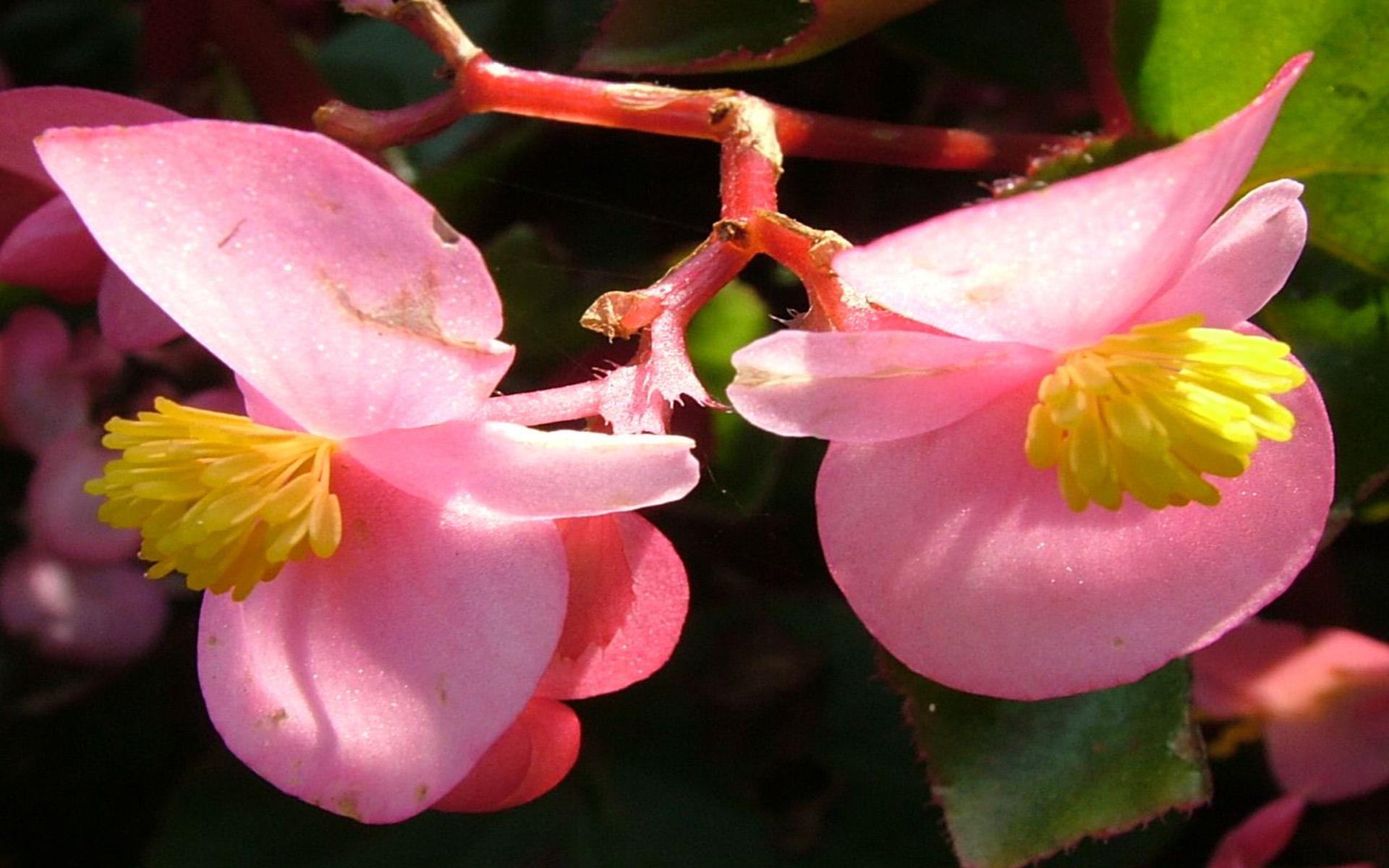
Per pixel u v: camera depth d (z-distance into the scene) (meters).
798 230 0.08
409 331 0.08
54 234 0.10
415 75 0.14
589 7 0.13
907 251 0.07
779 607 0.12
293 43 0.11
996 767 0.09
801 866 0.11
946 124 0.13
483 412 0.08
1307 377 0.08
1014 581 0.08
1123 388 0.08
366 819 0.08
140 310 0.10
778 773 0.12
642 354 0.08
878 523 0.08
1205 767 0.09
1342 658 0.11
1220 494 0.08
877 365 0.08
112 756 0.12
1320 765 0.11
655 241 0.12
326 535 0.08
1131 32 0.10
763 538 0.11
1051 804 0.09
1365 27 0.09
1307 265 0.10
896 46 0.12
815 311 0.08
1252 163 0.08
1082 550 0.08
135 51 0.15
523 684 0.08
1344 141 0.10
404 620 0.08
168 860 0.11
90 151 0.07
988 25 0.12
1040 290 0.08
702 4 0.10
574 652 0.08
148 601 0.12
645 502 0.08
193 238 0.07
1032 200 0.07
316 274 0.07
